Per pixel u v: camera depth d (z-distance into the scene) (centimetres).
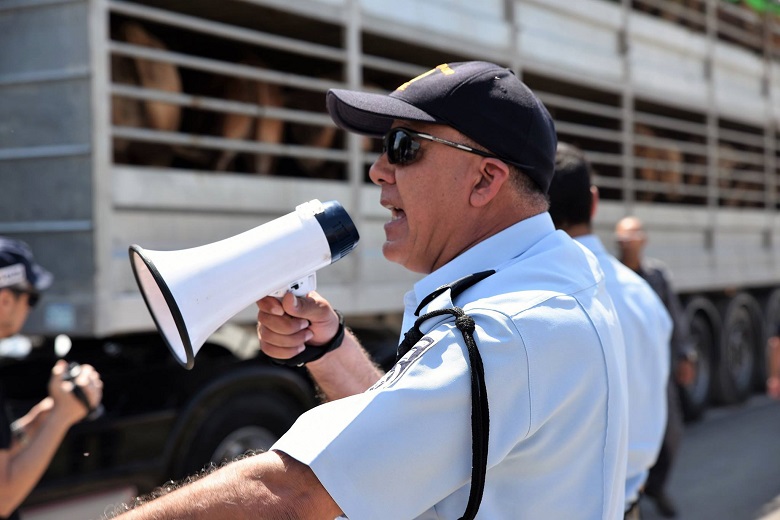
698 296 889
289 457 126
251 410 447
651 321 268
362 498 124
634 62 766
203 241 413
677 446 531
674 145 841
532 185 164
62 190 372
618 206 745
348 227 167
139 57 390
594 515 146
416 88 159
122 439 397
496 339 137
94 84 362
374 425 127
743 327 972
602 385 147
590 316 151
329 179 520
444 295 149
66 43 369
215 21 473
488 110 155
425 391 130
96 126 363
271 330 186
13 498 281
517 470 141
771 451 748
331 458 124
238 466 125
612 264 280
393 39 520
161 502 121
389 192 173
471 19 574
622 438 154
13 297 314
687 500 610
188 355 147
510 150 157
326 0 466
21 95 381
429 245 167
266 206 442
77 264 368
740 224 952
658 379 266
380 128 189
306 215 164
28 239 380
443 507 141
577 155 306
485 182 160
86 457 384
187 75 497
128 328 373
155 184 389
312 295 190
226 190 421
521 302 143
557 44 662
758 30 1012
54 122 373
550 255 157
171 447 414
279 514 122
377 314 518
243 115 459
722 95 923
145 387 412
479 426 131
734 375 935
